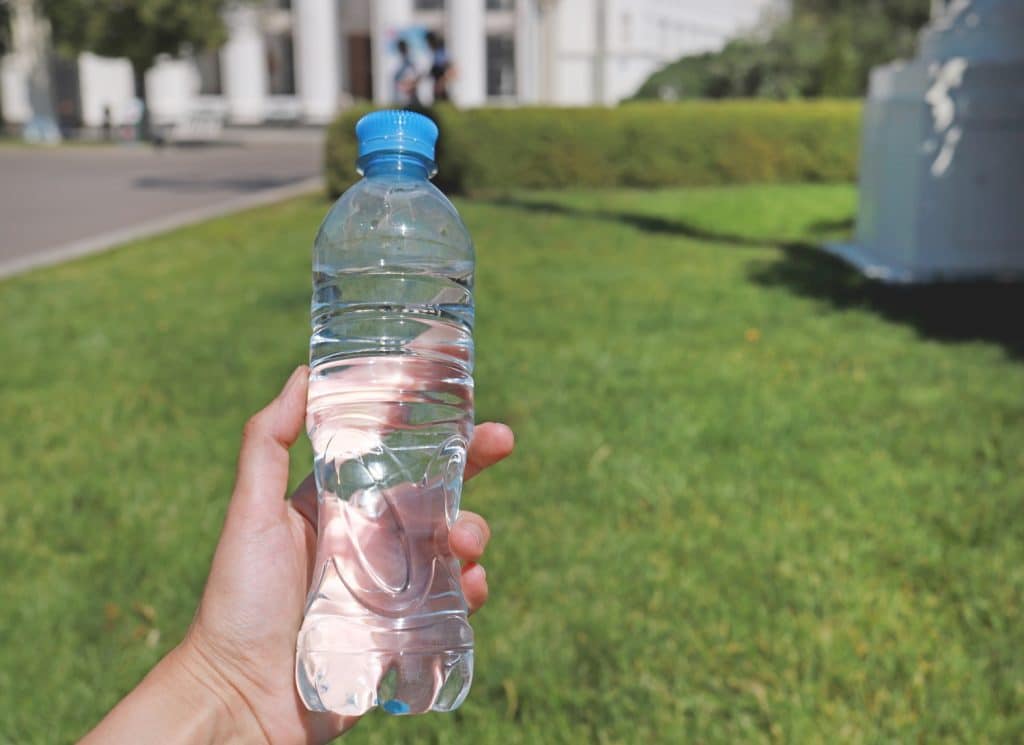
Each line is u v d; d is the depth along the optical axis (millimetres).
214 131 32312
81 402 5637
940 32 8719
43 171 20734
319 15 35156
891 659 3023
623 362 6074
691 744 2723
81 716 2951
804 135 17062
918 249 8719
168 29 29109
